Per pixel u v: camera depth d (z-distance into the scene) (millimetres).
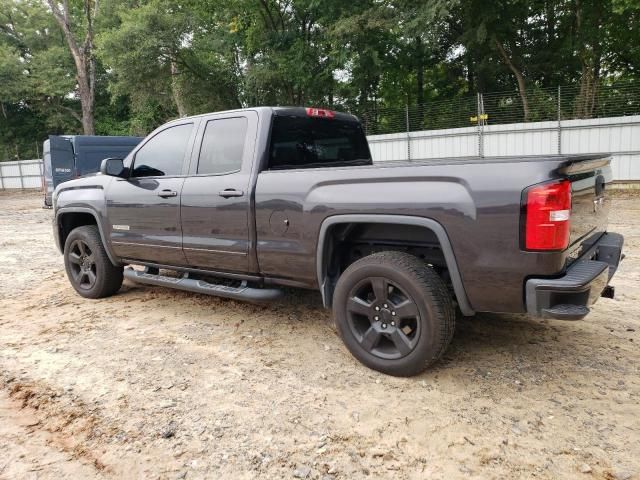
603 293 3613
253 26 23812
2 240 10242
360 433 2785
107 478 2488
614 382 3266
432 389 3246
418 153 18859
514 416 2910
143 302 5387
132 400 3219
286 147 4215
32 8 37031
